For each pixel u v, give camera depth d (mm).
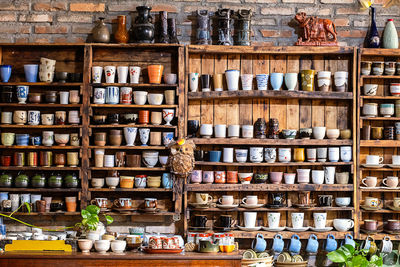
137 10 3631
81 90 3576
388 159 3775
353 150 3646
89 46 3607
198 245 3352
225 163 3596
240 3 3805
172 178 3561
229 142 3607
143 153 3557
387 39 3734
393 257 3611
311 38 3715
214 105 3736
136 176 3559
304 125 3764
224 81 3734
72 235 3428
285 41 3799
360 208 3670
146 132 3566
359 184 3654
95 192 3660
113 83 3572
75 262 3092
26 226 3635
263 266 3379
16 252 3201
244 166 3732
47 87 3699
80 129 3557
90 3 3764
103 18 3652
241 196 3709
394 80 3805
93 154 3617
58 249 3273
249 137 3611
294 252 3555
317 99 3773
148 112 3588
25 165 3576
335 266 3730
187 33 3771
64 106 3572
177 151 3547
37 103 3564
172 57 3734
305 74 3641
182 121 3594
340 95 3650
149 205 3498
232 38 3781
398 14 3844
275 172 3617
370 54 3697
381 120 3789
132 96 3639
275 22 3803
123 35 3633
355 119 3658
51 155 3559
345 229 3588
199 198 3543
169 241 3230
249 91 3596
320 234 3604
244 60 3770
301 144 3627
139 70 3602
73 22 3754
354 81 3668
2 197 3518
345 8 3840
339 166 3740
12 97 3648
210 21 3770
